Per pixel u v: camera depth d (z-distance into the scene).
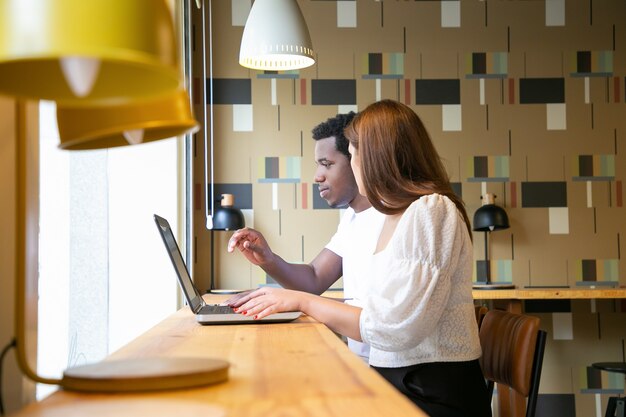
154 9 0.57
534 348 1.74
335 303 1.71
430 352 1.70
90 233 2.49
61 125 0.79
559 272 4.57
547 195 4.59
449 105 4.61
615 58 4.65
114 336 2.94
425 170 1.83
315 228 4.53
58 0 0.52
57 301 2.08
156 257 3.10
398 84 4.60
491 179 4.59
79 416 0.65
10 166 0.95
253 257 2.59
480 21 4.63
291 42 3.25
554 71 4.63
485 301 4.48
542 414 4.57
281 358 1.05
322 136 2.87
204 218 4.46
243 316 1.64
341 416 0.65
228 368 0.86
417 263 1.61
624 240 4.58
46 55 0.52
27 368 0.77
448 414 1.67
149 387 0.77
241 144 4.53
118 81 0.64
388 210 1.82
